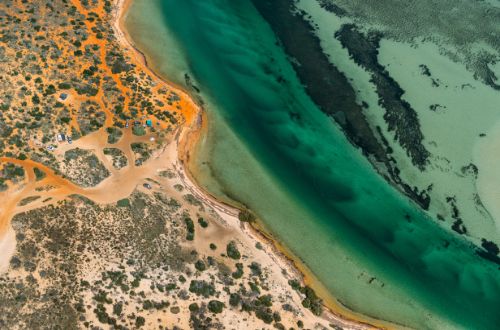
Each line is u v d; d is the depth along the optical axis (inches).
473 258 4013.3
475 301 3784.5
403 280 3791.8
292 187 4136.3
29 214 3326.8
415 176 4411.9
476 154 4628.4
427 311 3673.7
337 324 3417.8
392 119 4746.6
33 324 2896.2
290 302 3390.7
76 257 3189.0
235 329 3127.5
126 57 4589.1
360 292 3651.6
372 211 4143.7
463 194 4352.9
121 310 3041.3
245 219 3752.5
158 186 3732.8
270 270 3528.5
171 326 3053.6
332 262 3769.7
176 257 3348.9
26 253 3142.2
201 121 4333.2
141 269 3230.8
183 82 4628.4
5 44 4281.5
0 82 4018.2
